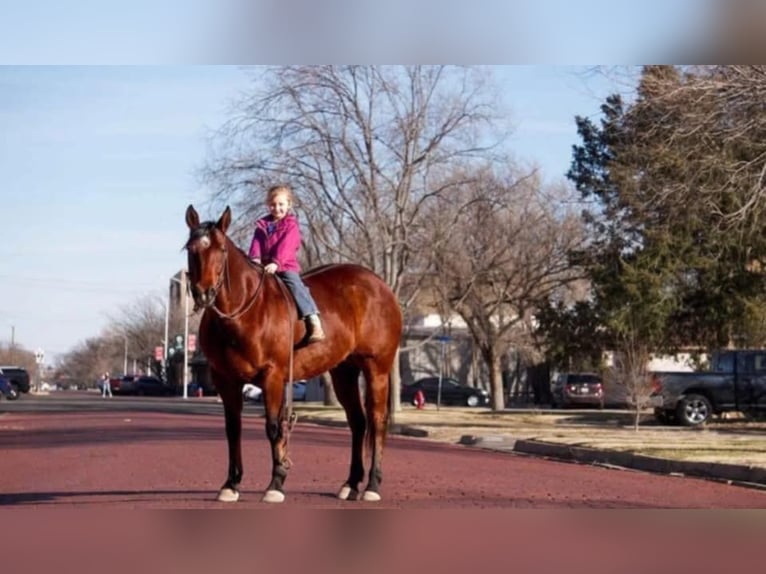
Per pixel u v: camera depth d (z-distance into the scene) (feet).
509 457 77.00
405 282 162.50
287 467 41.83
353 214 139.23
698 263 125.90
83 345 645.10
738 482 57.98
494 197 150.41
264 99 137.28
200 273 37.86
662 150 70.85
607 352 154.40
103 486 49.83
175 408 183.83
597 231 141.90
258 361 40.01
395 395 151.64
